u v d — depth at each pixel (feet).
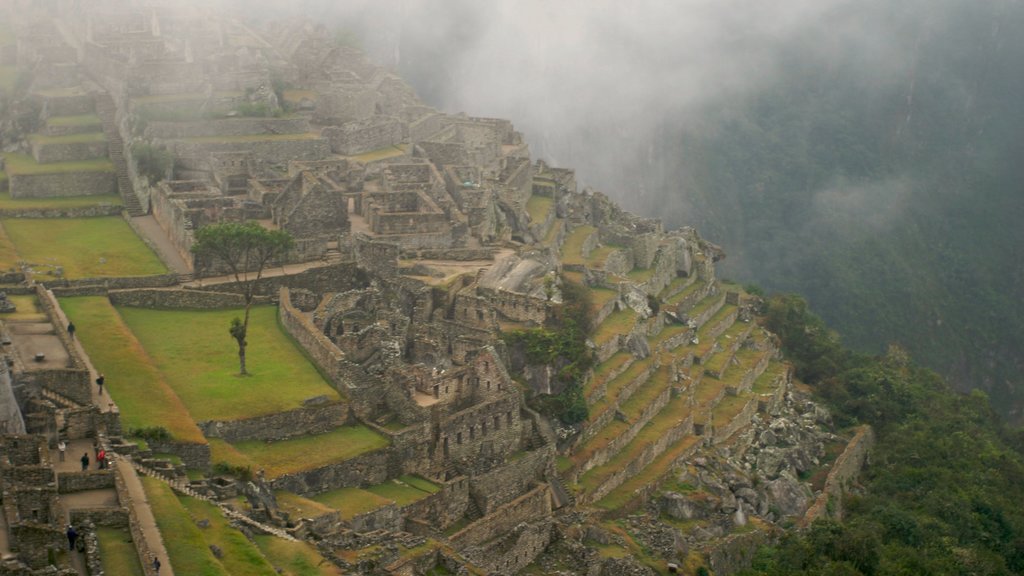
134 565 358.64
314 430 518.78
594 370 643.86
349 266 650.43
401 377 533.14
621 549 543.80
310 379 547.08
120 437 443.73
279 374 550.36
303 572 406.00
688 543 581.94
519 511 527.40
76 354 488.85
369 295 616.39
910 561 629.51
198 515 411.54
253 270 646.74
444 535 491.72
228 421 498.28
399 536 462.60
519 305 625.41
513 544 513.86
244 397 522.06
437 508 500.74
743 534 610.65
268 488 461.37
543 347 596.70
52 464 395.14
